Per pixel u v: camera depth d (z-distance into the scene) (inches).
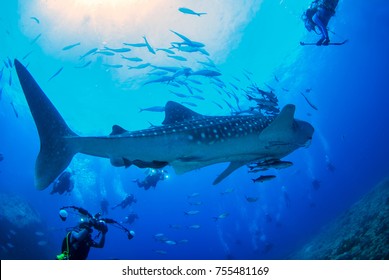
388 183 625.0
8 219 789.9
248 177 2596.0
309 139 231.5
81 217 248.8
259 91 348.8
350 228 527.2
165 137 185.9
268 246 1017.5
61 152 184.5
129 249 2391.7
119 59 1291.8
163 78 475.8
